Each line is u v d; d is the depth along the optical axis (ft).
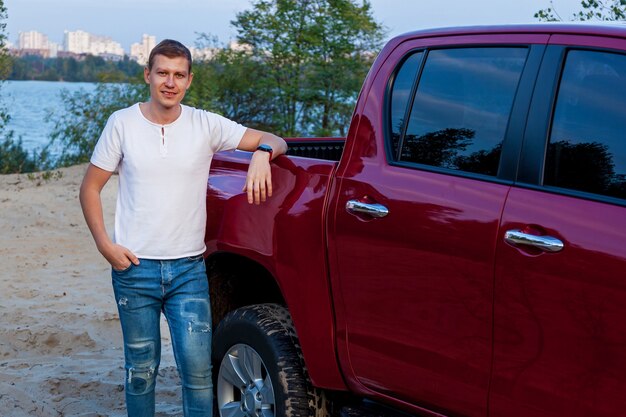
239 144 12.34
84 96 52.31
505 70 10.12
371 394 11.13
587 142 9.18
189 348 12.12
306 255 11.62
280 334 12.21
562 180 9.27
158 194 11.89
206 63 53.83
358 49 50.24
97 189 12.14
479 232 9.61
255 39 51.90
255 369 12.51
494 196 9.65
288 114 51.78
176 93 11.71
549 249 8.97
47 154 51.34
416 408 10.59
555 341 8.96
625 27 9.29
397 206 10.47
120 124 11.88
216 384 13.24
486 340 9.58
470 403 9.87
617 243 8.56
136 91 52.75
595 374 8.67
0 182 42.78
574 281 8.79
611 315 8.52
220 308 13.88
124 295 12.18
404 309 10.39
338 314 11.30
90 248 29.58
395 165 10.85
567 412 8.93
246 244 12.51
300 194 11.81
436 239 10.00
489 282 9.50
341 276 11.14
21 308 22.25
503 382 9.46
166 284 12.11
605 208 8.80
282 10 49.47
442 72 10.79
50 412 16.07
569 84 9.50
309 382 12.02
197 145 11.96
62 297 23.68
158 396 17.10
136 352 12.39
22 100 260.42
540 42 9.87
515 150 9.70
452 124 10.47
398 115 11.12
